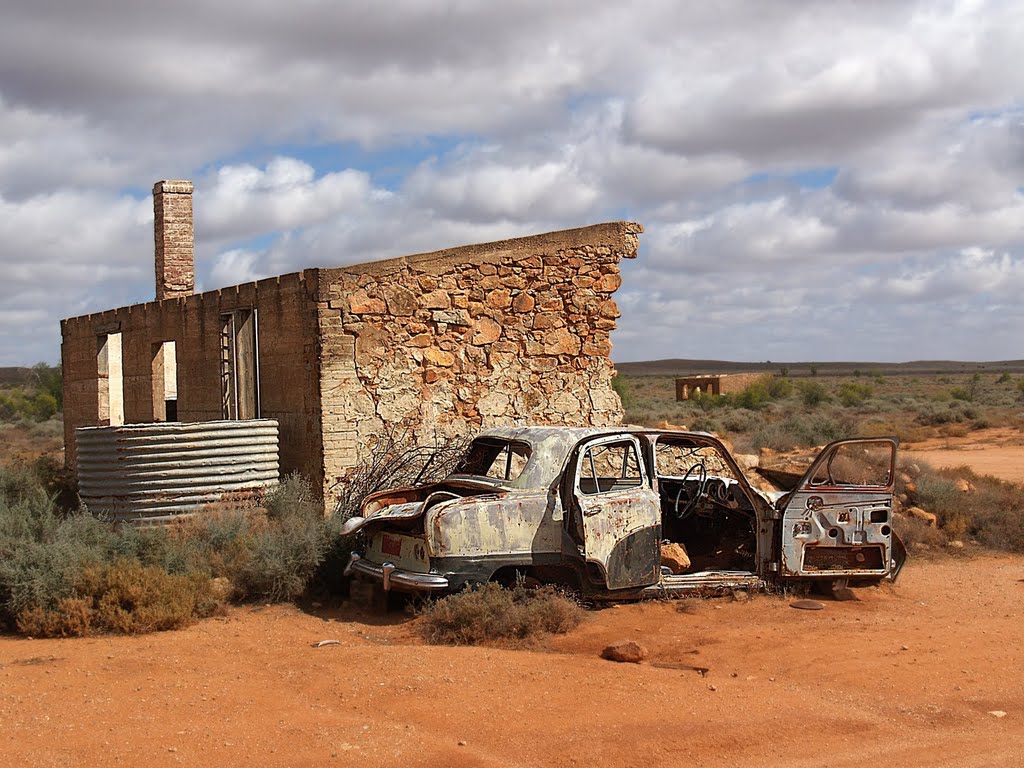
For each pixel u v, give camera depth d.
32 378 70.50
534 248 14.97
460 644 8.41
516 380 14.79
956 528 14.49
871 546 10.37
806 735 6.12
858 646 8.37
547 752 5.71
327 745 5.70
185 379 16.67
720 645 8.33
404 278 13.90
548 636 8.54
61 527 10.25
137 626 8.70
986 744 6.02
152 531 10.46
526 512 9.35
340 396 13.37
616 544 9.48
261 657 7.86
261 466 12.41
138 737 5.79
